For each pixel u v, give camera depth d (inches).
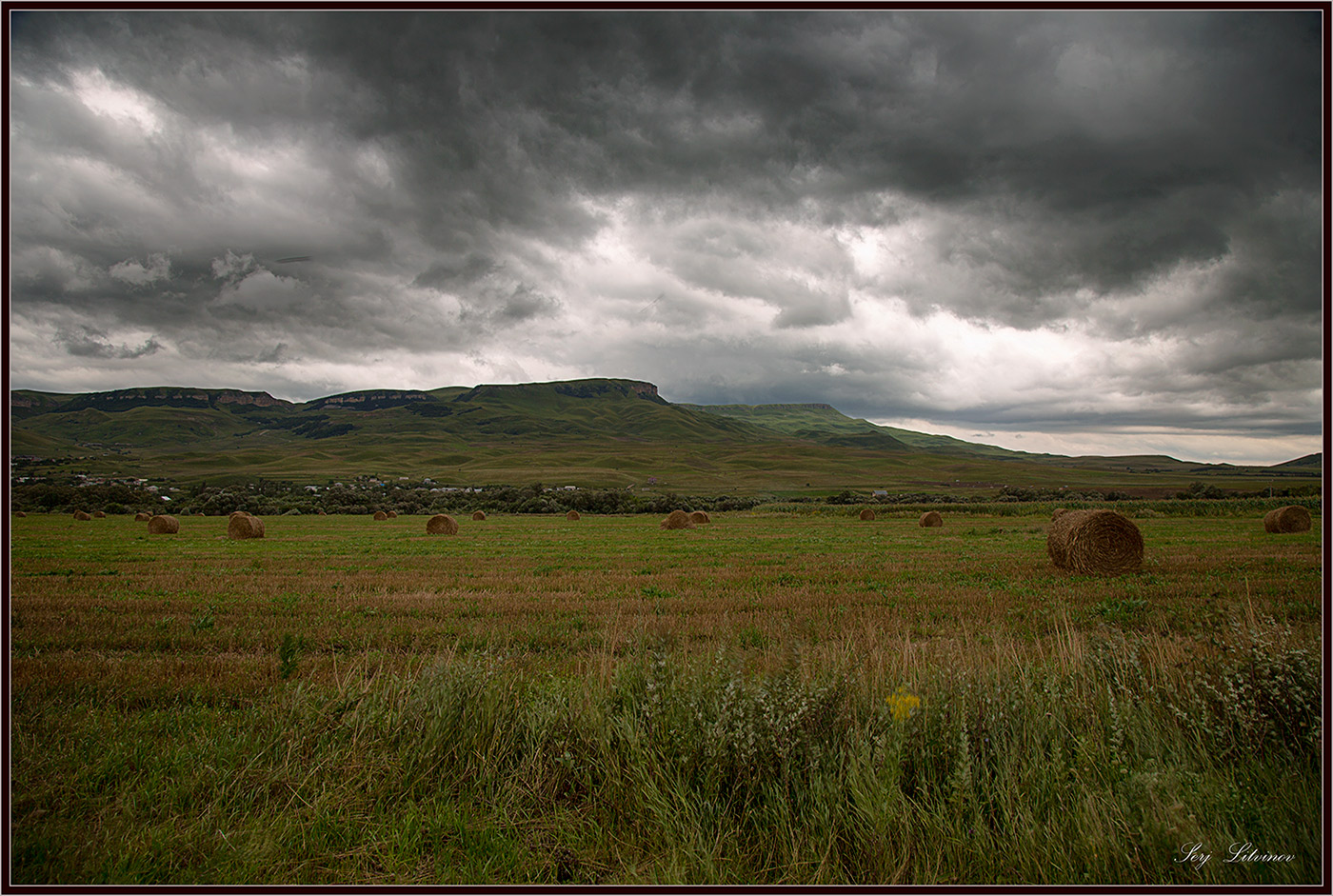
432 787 195.6
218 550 1189.7
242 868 159.8
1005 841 160.6
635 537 1536.7
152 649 422.3
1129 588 630.5
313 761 205.3
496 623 494.9
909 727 192.4
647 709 203.5
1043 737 195.5
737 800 182.7
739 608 554.3
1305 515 1334.9
